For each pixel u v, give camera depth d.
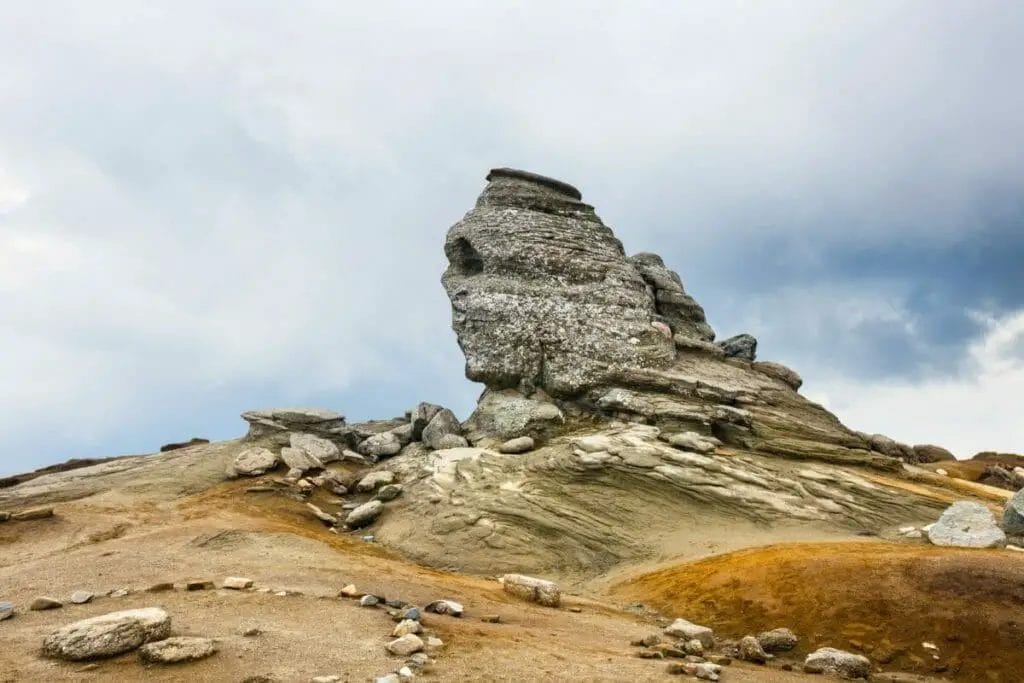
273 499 36.81
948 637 17.25
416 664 12.05
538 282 47.78
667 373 43.47
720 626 20.31
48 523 29.48
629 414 41.12
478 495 34.81
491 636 15.12
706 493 32.34
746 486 32.78
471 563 29.91
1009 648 16.55
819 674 15.97
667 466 34.00
